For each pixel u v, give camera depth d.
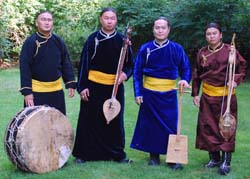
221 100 5.04
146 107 5.24
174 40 12.13
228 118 4.85
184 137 5.11
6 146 4.82
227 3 11.27
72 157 5.55
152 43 5.20
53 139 4.96
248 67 12.49
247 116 7.89
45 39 5.05
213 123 5.08
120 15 13.11
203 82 5.15
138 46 13.45
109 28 5.17
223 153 5.23
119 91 5.30
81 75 5.27
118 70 5.16
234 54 4.90
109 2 13.64
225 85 5.02
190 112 8.15
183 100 9.04
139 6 12.95
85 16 13.85
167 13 12.44
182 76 5.19
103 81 5.23
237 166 5.29
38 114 4.82
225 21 11.37
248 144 6.23
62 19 14.02
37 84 5.06
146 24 12.84
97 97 5.26
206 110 5.11
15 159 4.81
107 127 5.32
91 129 5.32
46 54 5.05
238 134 6.77
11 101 8.84
